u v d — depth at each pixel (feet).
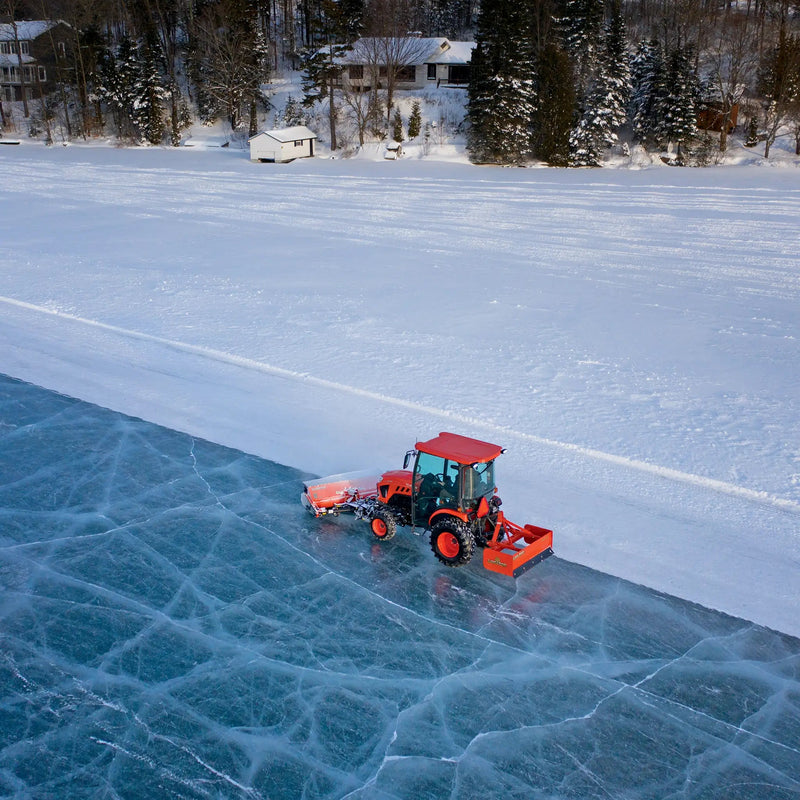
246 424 59.16
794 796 28.60
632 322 83.15
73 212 145.18
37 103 310.65
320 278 99.81
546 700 33.06
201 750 30.12
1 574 41.09
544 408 61.21
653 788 28.84
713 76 252.62
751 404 62.13
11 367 69.67
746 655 35.86
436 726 31.55
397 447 55.36
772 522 46.29
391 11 280.51
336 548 44.09
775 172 211.20
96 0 294.46
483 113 231.09
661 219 141.79
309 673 34.30
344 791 28.37
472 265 108.37
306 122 261.24
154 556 42.88
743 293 94.73
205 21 274.98
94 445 55.72
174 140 259.60
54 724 31.22
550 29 264.52
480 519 41.16
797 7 306.14
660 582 41.04
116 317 82.99
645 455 53.88
